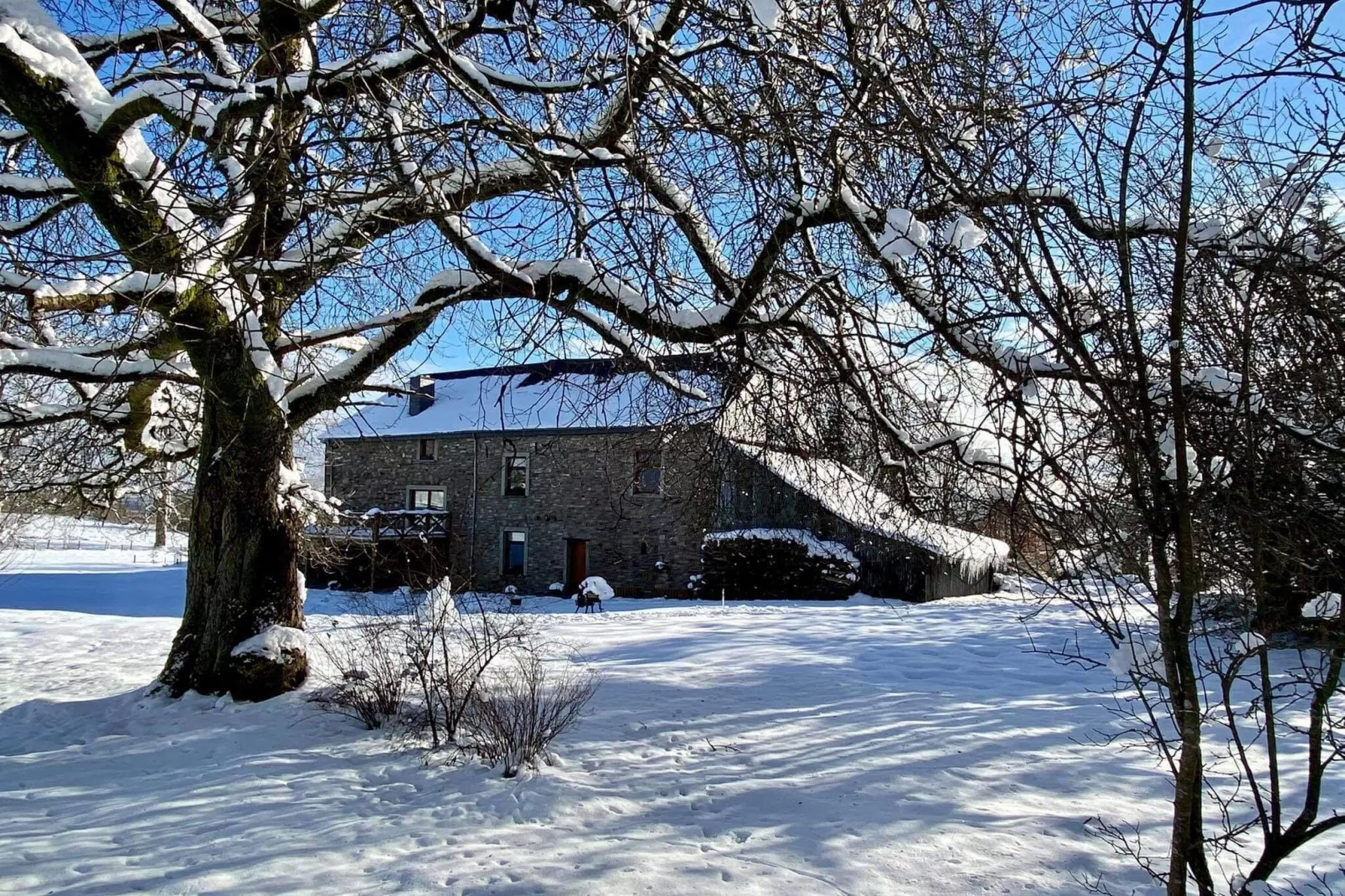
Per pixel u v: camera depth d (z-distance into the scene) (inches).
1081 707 352.2
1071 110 127.3
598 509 1101.7
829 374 278.4
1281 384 97.4
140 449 343.9
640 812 227.0
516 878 182.5
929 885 183.8
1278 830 109.0
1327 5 93.5
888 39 204.8
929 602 849.5
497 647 355.6
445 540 1151.6
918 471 280.1
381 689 306.5
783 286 275.6
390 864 189.5
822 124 213.0
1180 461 96.7
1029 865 194.9
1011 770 267.9
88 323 343.0
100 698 343.6
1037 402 125.6
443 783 245.1
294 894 173.6
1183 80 98.4
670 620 660.7
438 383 1375.5
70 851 195.0
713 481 366.0
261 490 333.7
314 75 201.5
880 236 199.6
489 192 249.4
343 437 1240.8
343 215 183.5
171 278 196.4
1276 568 101.7
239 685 321.7
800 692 379.9
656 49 206.8
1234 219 113.8
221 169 232.4
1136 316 107.8
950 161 188.4
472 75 203.5
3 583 1099.3
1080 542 106.1
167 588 1098.7
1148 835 214.5
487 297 277.7
